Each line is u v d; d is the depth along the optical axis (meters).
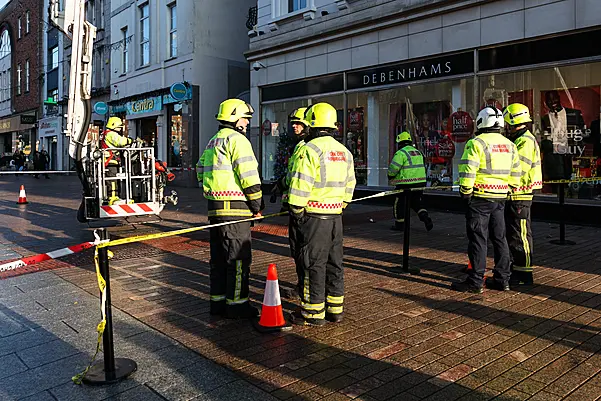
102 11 27.52
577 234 8.91
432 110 12.48
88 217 9.15
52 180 28.17
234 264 4.59
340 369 3.60
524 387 3.30
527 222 5.70
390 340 4.14
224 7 21.38
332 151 4.43
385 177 13.74
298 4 15.55
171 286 5.82
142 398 3.21
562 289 5.55
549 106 10.40
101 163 9.09
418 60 12.48
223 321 4.63
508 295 5.36
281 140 16.38
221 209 4.55
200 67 20.69
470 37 11.37
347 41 14.09
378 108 13.72
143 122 24.59
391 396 3.20
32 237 9.21
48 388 3.36
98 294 5.47
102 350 3.97
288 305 5.17
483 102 11.35
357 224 10.45
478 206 5.37
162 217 11.62
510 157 5.37
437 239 8.65
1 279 6.07
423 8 12.04
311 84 15.27
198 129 20.70
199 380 3.44
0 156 42.81
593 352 3.87
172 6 21.91
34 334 4.32
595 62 9.62
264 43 16.56
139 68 23.67
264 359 3.78
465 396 3.19
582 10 9.59
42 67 36.19
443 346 4.00
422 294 5.42
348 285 5.78
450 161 12.16
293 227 5.05
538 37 10.30
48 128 34.91
